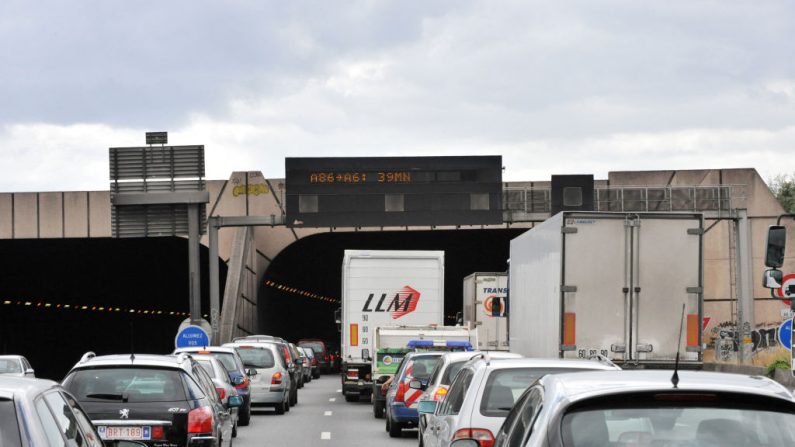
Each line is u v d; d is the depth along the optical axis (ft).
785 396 32.50
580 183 259.39
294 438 128.36
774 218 310.24
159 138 237.25
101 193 316.19
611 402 33.01
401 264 201.16
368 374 201.57
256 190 331.16
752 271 310.24
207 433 73.97
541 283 121.39
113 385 73.67
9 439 35.47
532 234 128.67
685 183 307.99
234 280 314.55
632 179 307.17
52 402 40.86
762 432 31.99
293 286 455.63
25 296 422.00
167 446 72.59
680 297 111.96
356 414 173.47
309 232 341.82
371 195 262.26
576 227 111.65
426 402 77.46
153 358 77.15
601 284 111.55
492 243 384.06
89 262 370.12
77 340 500.33
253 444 120.47
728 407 32.78
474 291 219.20
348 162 263.49
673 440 31.96
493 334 218.18
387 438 128.88
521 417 39.06
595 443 32.07
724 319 311.27
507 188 265.54
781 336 125.70
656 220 111.96
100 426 72.13
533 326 126.72
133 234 238.48
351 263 201.16
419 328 178.29
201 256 365.20
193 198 234.99
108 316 517.55
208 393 82.28
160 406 73.00
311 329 564.30
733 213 263.49
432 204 262.06
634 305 111.65
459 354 97.76
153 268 393.09
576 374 37.06
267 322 384.06
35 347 447.42
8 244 333.01
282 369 172.76
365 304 200.64
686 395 32.73
